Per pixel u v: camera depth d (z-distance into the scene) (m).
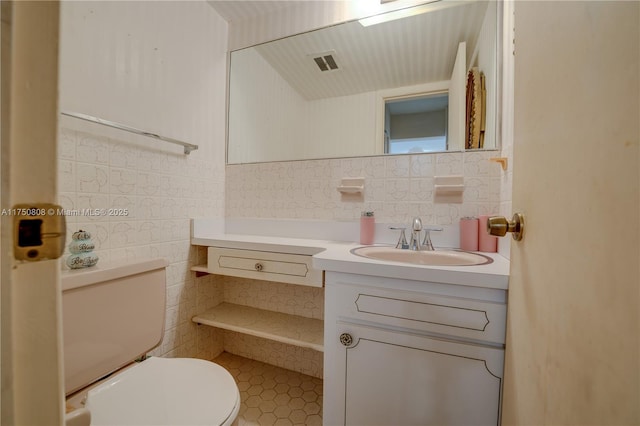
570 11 0.40
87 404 0.71
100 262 0.99
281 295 1.54
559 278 0.42
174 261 1.33
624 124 0.29
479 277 0.75
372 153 1.39
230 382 0.81
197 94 1.46
